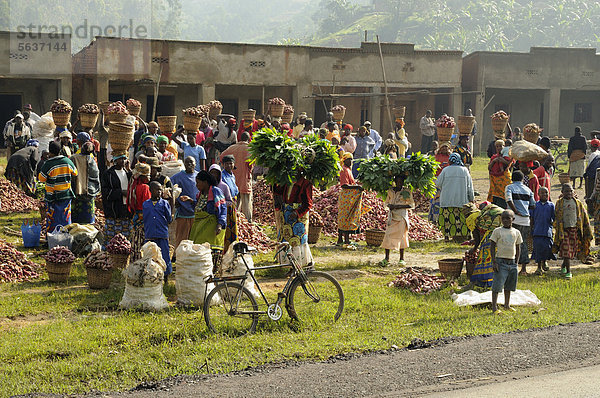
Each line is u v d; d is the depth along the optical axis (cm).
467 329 985
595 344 883
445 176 1727
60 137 1612
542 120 4719
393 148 1672
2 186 1938
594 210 1689
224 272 1100
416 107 4322
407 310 1114
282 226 1316
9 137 2286
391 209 1437
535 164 1791
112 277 1270
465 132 2208
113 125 1405
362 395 711
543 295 1220
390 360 833
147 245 1106
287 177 1260
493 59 4206
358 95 3647
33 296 1142
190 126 1797
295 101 3797
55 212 1434
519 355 840
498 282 1103
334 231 1798
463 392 702
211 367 830
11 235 1600
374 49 3891
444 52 4009
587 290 1265
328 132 2231
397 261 1509
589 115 4834
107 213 1378
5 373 809
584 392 684
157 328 976
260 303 1039
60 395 742
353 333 973
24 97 3656
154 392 743
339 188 1900
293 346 905
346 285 1281
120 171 1377
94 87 3512
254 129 2116
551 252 1419
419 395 700
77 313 1066
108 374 814
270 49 3697
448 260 1347
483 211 1260
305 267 1310
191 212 1275
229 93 3916
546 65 4281
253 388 737
